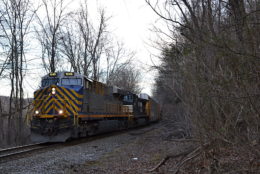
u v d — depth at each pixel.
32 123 14.13
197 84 5.31
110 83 34.31
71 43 26.17
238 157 5.91
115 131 23.28
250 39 4.06
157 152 10.69
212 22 4.90
